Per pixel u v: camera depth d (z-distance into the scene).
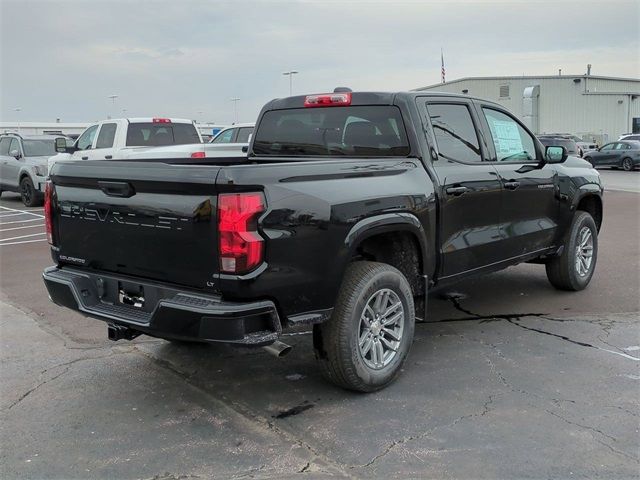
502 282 7.16
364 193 3.91
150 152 10.05
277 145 5.44
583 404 3.87
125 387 4.30
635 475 3.08
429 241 4.46
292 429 3.63
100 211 3.88
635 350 4.83
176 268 3.54
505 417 3.71
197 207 3.36
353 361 3.89
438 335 5.27
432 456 3.29
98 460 3.32
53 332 5.53
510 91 50.00
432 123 4.73
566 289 6.64
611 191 18.30
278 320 3.47
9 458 3.36
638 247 9.10
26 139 17.02
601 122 48.31
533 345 4.98
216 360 4.80
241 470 3.20
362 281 3.91
